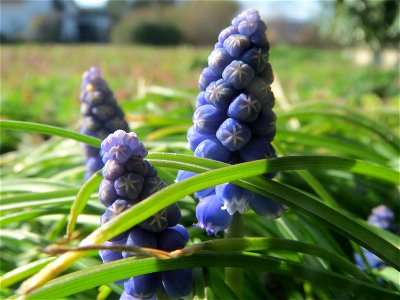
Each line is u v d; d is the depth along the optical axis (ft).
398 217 0.56
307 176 0.42
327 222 0.28
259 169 0.26
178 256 0.23
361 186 0.58
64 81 2.13
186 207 0.40
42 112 1.35
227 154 0.27
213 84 0.26
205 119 0.27
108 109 0.40
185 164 0.27
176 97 0.75
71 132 0.35
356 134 0.79
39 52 4.38
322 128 0.72
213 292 0.26
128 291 0.24
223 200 0.27
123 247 0.22
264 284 0.45
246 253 0.27
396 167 0.57
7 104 1.35
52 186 0.44
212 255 0.26
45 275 0.21
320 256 0.28
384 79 2.49
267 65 0.27
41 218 0.49
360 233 0.28
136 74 2.29
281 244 0.28
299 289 0.44
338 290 0.30
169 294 0.24
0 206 0.37
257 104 0.26
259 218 0.44
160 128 0.67
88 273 0.23
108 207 0.23
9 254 0.51
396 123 0.99
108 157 0.23
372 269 0.39
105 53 4.60
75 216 0.28
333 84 2.27
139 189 0.22
